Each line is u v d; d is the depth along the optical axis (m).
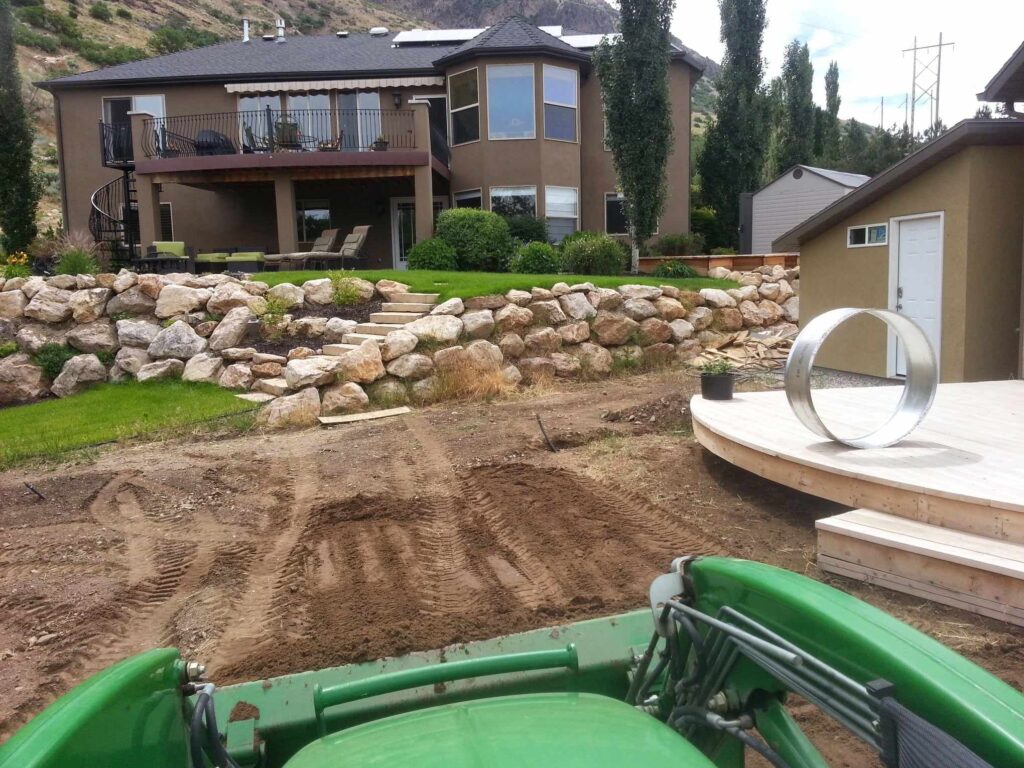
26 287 12.09
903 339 5.66
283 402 9.50
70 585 4.71
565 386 11.44
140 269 16.98
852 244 11.40
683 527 5.20
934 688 1.24
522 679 2.17
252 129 21.56
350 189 21.45
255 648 3.73
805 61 32.34
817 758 1.58
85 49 51.66
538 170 20.44
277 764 2.07
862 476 4.66
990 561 3.66
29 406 10.51
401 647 3.52
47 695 3.47
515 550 4.93
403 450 7.83
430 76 21.58
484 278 13.66
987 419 6.35
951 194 9.47
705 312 13.49
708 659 1.78
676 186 22.52
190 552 5.21
